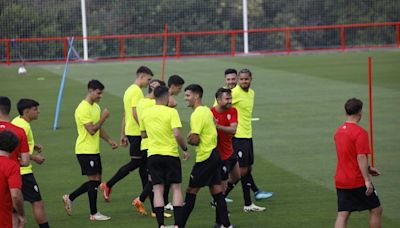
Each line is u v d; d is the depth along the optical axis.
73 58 96.25
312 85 68.31
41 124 52.28
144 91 64.50
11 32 95.00
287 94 63.28
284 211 30.25
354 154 24.30
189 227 28.58
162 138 26.91
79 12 97.38
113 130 49.53
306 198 32.09
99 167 29.75
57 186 35.28
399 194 32.34
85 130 29.52
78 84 73.75
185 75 78.50
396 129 46.50
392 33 103.44
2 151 22.30
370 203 24.50
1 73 84.62
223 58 95.75
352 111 24.48
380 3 103.62
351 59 89.62
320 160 39.16
